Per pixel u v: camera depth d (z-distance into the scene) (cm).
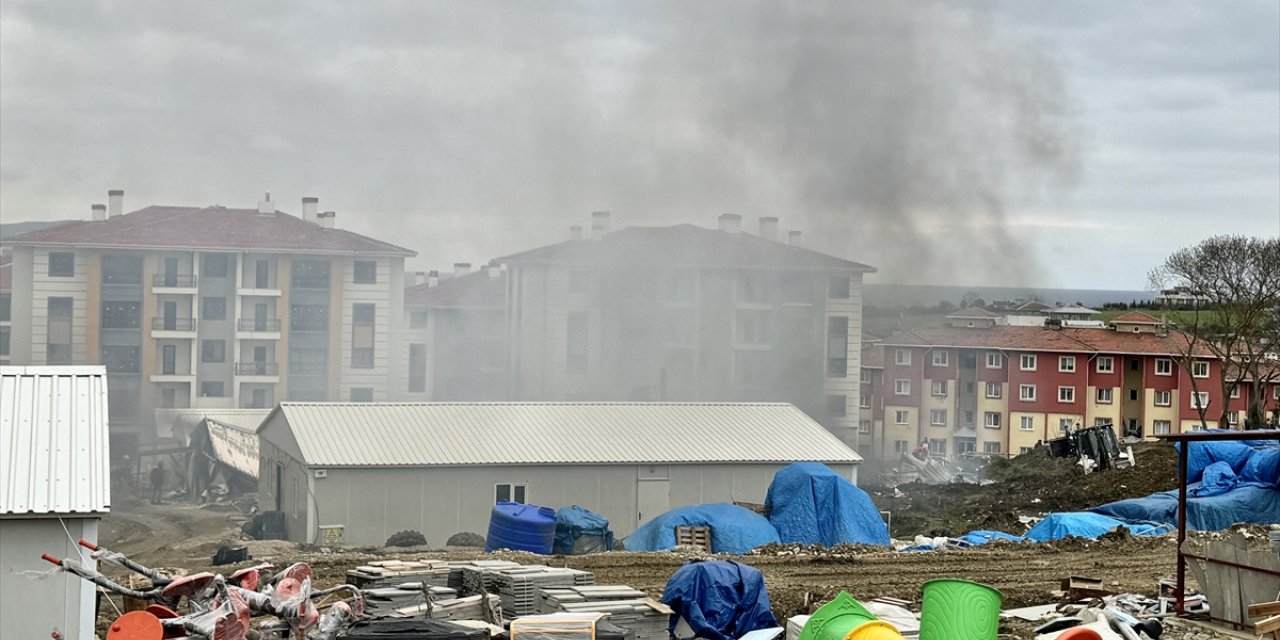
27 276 7369
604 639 1602
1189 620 1791
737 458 3722
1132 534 2973
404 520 3469
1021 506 4088
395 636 1469
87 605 1523
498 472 3547
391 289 7775
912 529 3900
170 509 4744
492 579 1912
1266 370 7081
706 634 1844
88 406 1644
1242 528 2906
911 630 1702
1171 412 7350
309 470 3406
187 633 1289
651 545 3059
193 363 7494
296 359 7631
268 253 7544
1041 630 1747
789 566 2608
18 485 1507
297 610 1330
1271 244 6644
